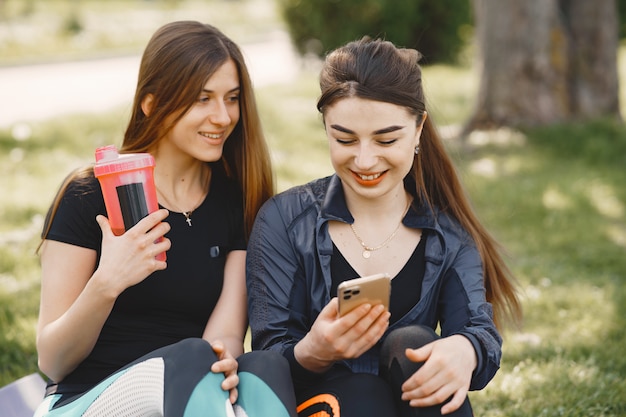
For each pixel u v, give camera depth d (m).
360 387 2.11
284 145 8.79
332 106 2.21
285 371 2.10
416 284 2.37
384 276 2.01
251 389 2.05
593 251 5.55
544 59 9.49
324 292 2.36
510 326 2.72
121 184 2.15
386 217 2.40
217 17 39.19
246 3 48.12
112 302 2.21
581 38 9.80
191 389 1.97
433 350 2.07
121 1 43.38
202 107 2.47
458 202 2.50
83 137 9.23
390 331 2.33
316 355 2.14
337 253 2.38
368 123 2.17
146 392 2.04
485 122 9.62
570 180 7.37
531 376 3.50
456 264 2.39
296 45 18.16
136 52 22.28
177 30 2.48
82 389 2.38
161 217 2.18
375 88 2.16
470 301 2.32
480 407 3.26
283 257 2.40
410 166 2.30
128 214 2.17
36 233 5.66
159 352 2.08
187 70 2.43
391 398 2.13
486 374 2.18
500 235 5.92
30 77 16.27
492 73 9.58
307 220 2.42
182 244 2.52
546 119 9.50
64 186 2.46
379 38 2.37
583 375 3.50
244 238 2.65
